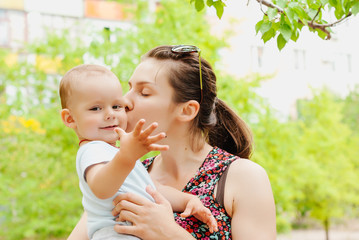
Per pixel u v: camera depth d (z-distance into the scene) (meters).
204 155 2.10
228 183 1.94
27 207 8.22
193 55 2.14
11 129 8.60
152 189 1.85
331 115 15.37
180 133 2.07
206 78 2.13
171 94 2.03
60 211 8.28
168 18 8.68
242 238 1.84
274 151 10.61
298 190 13.50
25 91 10.01
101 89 1.80
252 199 1.88
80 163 1.75
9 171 8.52
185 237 1.75
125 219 1.77
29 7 15.52
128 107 2.02
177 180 2.09
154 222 1.74
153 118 2.01
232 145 2.34
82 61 8.28
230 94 8.68
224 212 1.92
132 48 8.14
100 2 15.91
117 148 1.84
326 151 14.59
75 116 1.82
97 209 1.82
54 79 8.89
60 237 8.66
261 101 9.66
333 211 14.56
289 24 2.05
